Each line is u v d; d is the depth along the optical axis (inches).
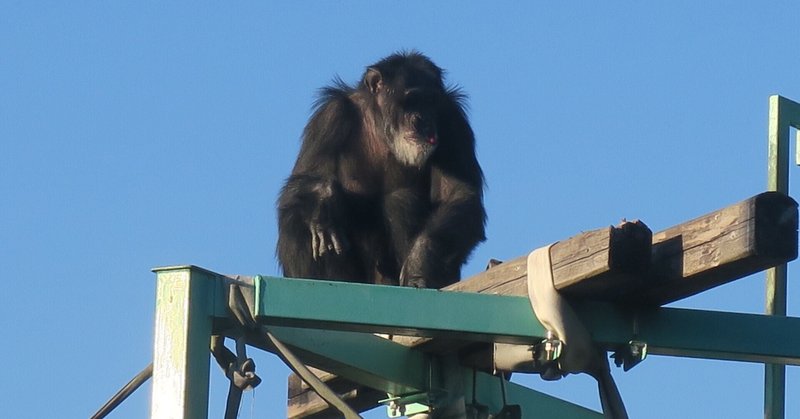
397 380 518.0
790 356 504.7
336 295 446.6
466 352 527.5
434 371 529.0
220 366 452.4
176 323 424.5
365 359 508.1
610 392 483.2
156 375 424.2
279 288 438.9
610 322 488.7
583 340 475.2
